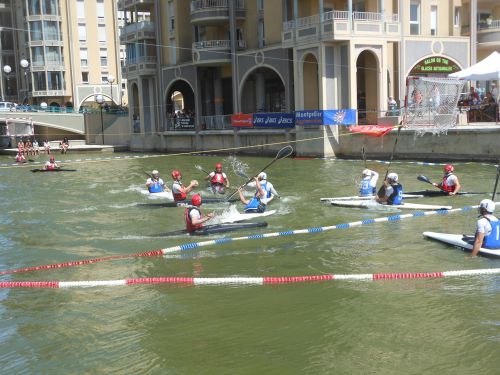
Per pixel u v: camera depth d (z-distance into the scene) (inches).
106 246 503.8
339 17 1242.6
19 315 343.3
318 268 414.9
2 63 2701.8
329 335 301.6
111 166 1295.5
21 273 432.5
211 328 315.3
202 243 493.4
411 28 1400.1
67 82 2527.1
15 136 2073.1
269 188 671.8
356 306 338.3
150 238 526.3
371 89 1364.4
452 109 1023.6
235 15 1572.3
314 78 1368.1
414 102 1019.3
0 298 374.6
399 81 1373.0
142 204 703.7
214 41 1595.7
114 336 309.1
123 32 1977.1
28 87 2554.1
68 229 581.0
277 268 418.6
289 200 690.2
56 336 311.3
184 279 395.9
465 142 1007.6
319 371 265.3
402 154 1120.8
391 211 602.2
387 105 1307.8
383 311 329.4
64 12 2492.6
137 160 1461.6
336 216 587.8
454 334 296.5
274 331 309.0
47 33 2466.8
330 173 959.0
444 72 1422.2
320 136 1250.0
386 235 500.7
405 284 372.8
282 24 1425.9
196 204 533.3
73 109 2293.3
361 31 1258.6
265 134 1416.1
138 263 446.0
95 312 343.9
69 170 1213.1
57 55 2496.3
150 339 304.0
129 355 286.8
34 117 2087.8
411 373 260.4
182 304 351.9
